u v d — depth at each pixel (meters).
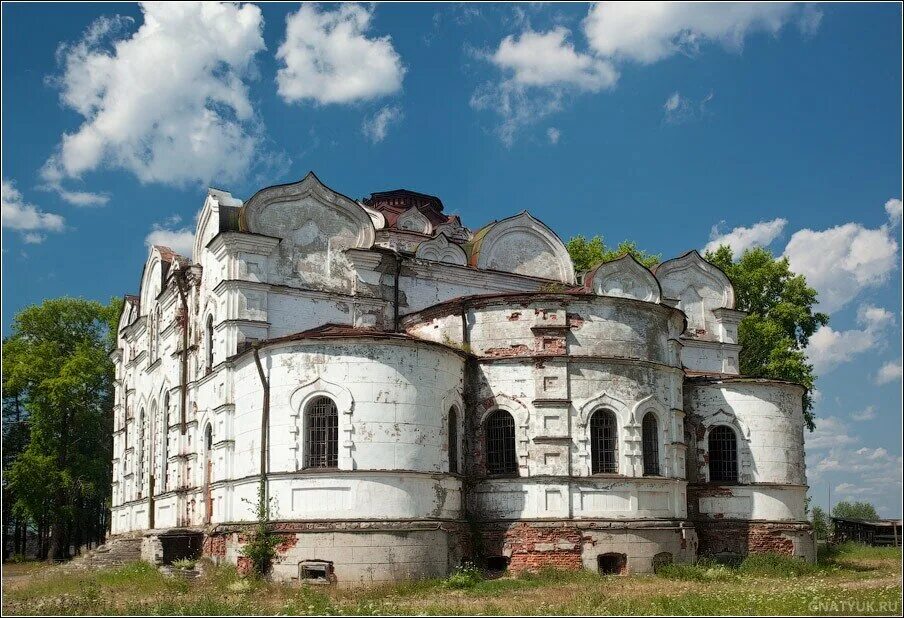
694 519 40.31
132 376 53.66
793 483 41.16
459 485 34.59
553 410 35.06
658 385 36.88
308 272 38.62
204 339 39.69
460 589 30.00
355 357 32.41
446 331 37.53
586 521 34.28
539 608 24.44
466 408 36.09
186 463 40.84
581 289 41.03
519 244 46.03
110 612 24.81
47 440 65.81
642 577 33.47
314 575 30.88
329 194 39.56
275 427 32.72
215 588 30.38
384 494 31.50
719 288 51.41
